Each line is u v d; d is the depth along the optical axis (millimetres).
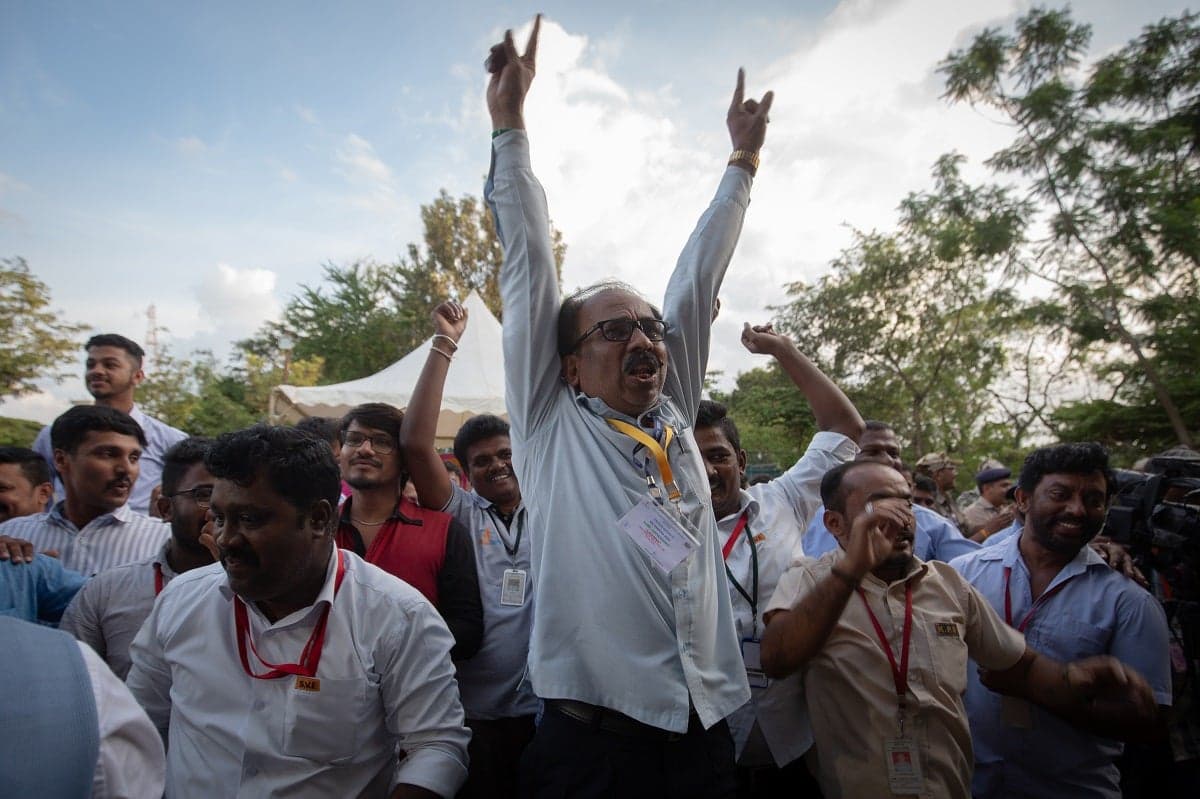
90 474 2445
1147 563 2680
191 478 1985
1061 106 13586
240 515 1397
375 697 1569
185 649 1551
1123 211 13266
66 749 837
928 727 1771
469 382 8609
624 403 1690
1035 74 14383
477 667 2445
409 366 9047
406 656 1593
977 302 17562
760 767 2156
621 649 1487
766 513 2539
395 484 2521
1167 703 2105
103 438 2457
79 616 1978
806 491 2641
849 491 1959
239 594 1446
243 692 1506
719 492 2395
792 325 20719
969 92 14891
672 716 1454
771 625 1839
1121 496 2838
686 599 1544
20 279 10086
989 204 15625
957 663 1818
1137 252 13047
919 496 5383
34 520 2559
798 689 2018
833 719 1843
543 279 1757
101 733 899
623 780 1471
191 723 1516
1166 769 2543
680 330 1908
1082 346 14195
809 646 1721
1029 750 2193
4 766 775
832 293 19656
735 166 2090
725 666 1631
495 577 2598
